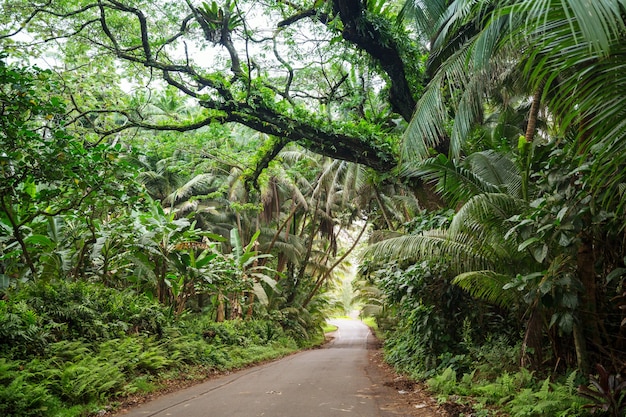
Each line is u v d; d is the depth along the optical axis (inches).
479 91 282.8
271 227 1167.0
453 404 244.5
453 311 354.9
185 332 482.9
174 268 521.3
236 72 505.0
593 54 138.7
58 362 272.2
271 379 368.8
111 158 336.2
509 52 240.4
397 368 411.8
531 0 128.7
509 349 293.1
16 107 296.7
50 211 406.0
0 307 269.6
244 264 686.5
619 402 169.0
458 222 251.9
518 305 276.4
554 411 191.3
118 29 515.2
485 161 316.2
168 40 495.2
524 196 269.0
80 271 444.1
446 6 342.3
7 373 218.4
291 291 1091.3
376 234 573.6
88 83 511.5
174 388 333.7
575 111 152.1
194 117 542.3
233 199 902.4
